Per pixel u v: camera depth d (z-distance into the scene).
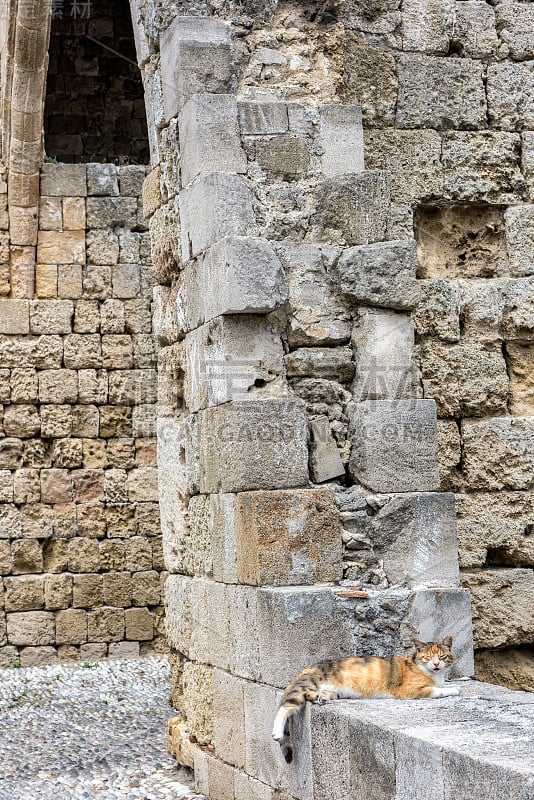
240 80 7.48
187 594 7.72
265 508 6.49
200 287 7.27
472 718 5.01
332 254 7.09
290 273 7.02
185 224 7.52
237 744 6.71
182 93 7.30
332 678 5.73
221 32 7.43
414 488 6.86
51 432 13.82
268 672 6.26
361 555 6.64
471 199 8.30
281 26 7.67
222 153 7.15
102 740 8.94
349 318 7.11
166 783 7.56
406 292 7.06
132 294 14.23
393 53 8.29
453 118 8.34
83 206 14.22
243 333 6.86
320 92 7.61
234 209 7.02
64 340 13.98
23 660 13.41
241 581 6.70
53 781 7.66
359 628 6.28
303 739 5.69
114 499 13.88
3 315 13.84
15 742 8.95
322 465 6.86
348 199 7.16
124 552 13.83
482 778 4.15
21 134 13.39
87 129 17.36
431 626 6.43
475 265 8.41
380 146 8.16
